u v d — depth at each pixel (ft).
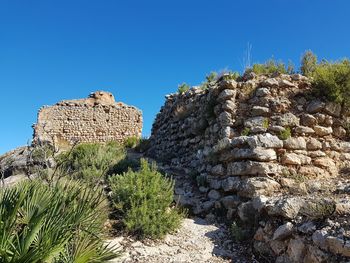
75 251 13.09
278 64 32.45
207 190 27.25
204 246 20.26
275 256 18.04
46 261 12.21
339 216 16.52
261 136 24.67
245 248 19.98
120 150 50.34
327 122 27.07
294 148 25.00
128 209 22.66
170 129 43.83
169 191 24.48
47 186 17.31
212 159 27.86
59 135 78.64
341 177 24.48
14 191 15.23
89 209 16.31
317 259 15.48
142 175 25.13
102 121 82.38
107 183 29.68
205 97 34.37
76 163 36.40
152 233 20.54
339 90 27.58
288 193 21.81
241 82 29.35
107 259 14.23
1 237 12.23
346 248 14.38
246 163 24.04
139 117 85.40
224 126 27.68
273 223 18.95
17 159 43.24
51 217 13.62
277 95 27.89
